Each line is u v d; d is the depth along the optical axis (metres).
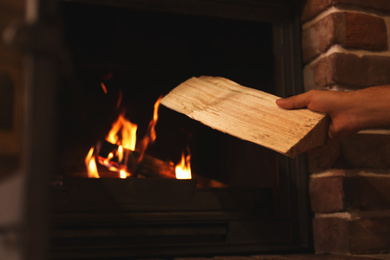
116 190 1.32
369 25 1.41
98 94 1.60
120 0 1.38
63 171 1.53
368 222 1.34
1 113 0.66
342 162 1.36
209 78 1.32
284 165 1.44
